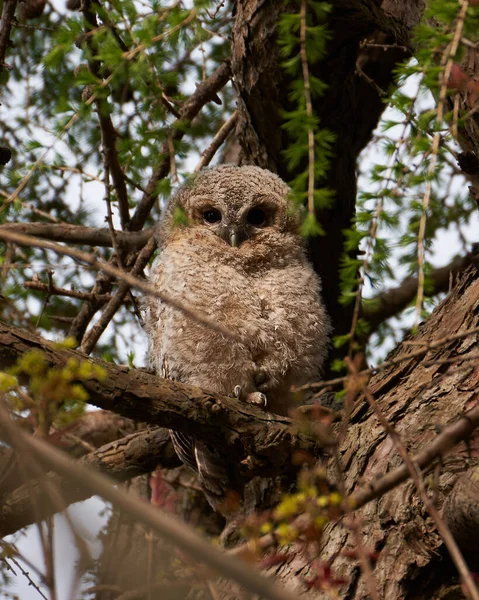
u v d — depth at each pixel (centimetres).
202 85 1091
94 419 1215
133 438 1015
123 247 1104
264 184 1098
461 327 805
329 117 1082
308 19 729
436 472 563
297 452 768
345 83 1066
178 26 647
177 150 707
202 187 1103
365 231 616
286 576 710
